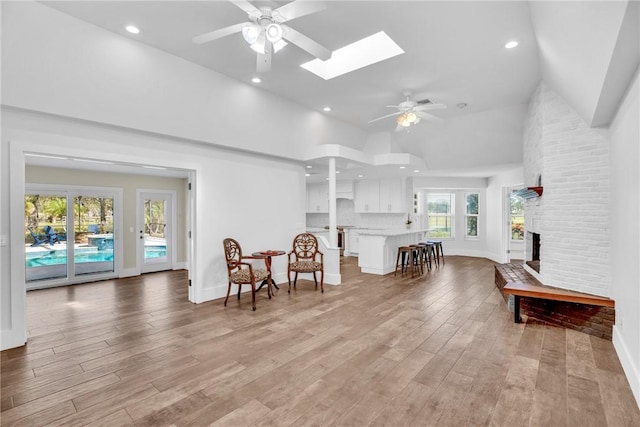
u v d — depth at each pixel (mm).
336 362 2604
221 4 2633
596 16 1889
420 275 6230
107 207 6207
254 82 4137
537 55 3414
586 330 3189
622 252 2672
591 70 2430
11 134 2818
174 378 2355
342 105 4969
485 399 2084
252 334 3193
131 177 6480
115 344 2953
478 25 2900
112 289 5184
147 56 3258
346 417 1905
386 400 2076
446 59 3533
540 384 2260
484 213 8922
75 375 2398
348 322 3541
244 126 4359
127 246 6391
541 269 3938
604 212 3268
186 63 3549
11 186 2820
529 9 2660
